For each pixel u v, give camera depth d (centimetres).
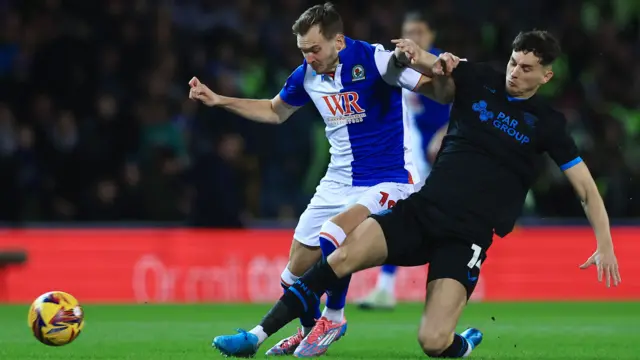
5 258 4303
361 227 2080
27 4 5519
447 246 2100
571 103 5684
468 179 2114
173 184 4931
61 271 4628
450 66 2086
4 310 4053
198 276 4722
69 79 5278
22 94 5228
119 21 5519
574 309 4275
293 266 2334
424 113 3650
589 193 2103
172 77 5453
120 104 5206
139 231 4709
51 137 4972
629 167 5453
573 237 4997
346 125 2305
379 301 3975
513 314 3975
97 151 4997
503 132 2123
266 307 4325
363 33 5838
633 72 6044
